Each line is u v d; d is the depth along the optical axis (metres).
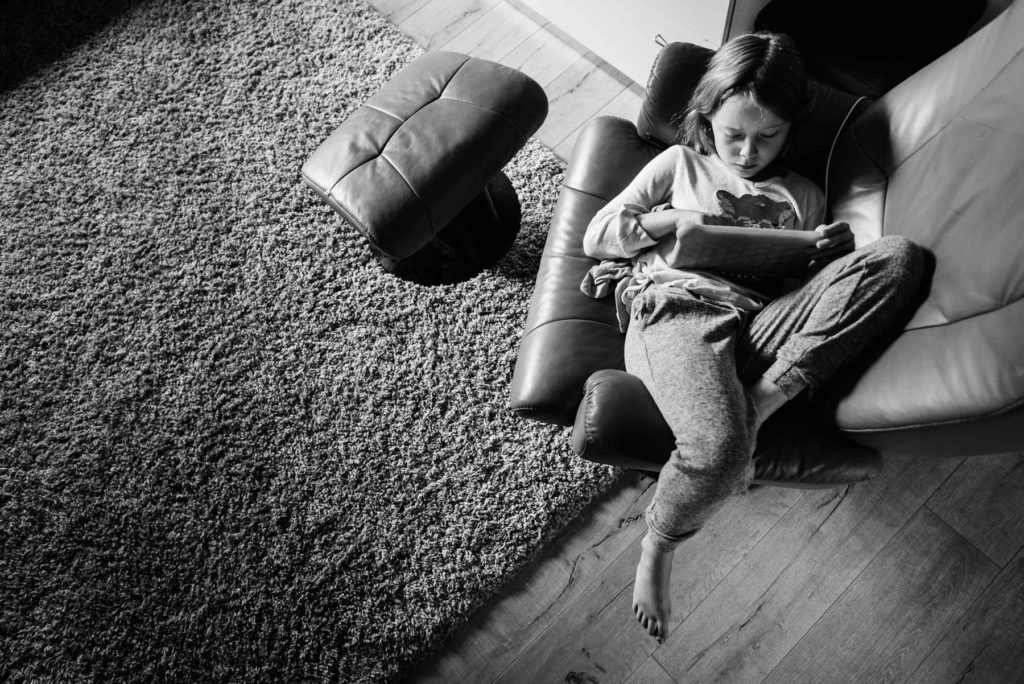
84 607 1.40
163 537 1.44
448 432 1.47
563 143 1.76
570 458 1.42
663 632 1.16
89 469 1.51
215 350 1.59
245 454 1.49
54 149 1.86
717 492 0.92
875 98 1.26
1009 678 1.21
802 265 1.05
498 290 1.58
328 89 1.85
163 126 1.85
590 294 1.17
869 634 1.26
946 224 0.91
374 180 1.24
